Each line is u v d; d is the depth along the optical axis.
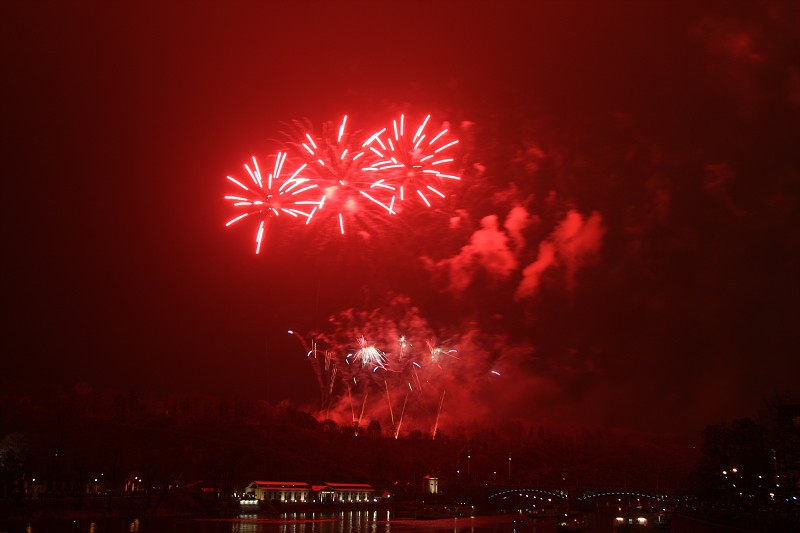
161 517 182.62
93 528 144.88
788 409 132.88
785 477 133.62
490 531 183.75
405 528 187.12
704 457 166.50
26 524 143.62
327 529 176.50
